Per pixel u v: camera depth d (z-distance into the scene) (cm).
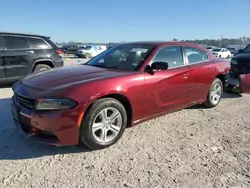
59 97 347
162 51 483
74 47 3906
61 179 312
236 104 677
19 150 380
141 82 422
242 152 395
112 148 394
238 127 503
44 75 426
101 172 329
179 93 500
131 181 311
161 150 393
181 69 502
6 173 321
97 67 466
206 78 571
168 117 543
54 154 372
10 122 488
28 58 830
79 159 360
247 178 325
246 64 811
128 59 469
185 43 548
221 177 325
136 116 427
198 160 366
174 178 320
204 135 456
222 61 643
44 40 880
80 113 353
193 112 587
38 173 323
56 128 347
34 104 355
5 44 789
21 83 416
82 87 362
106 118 384
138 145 407
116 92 386
